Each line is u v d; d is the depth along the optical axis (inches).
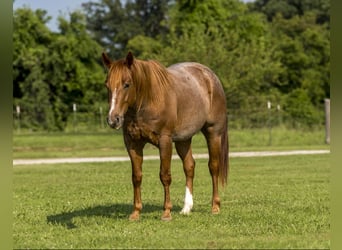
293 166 842.8
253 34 2091.5
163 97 376.5
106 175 752.3
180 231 354.3
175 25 2000.5
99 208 457.7
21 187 626.8
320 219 391.2
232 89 1654.8
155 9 3024.1
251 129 1574.8
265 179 674.8
